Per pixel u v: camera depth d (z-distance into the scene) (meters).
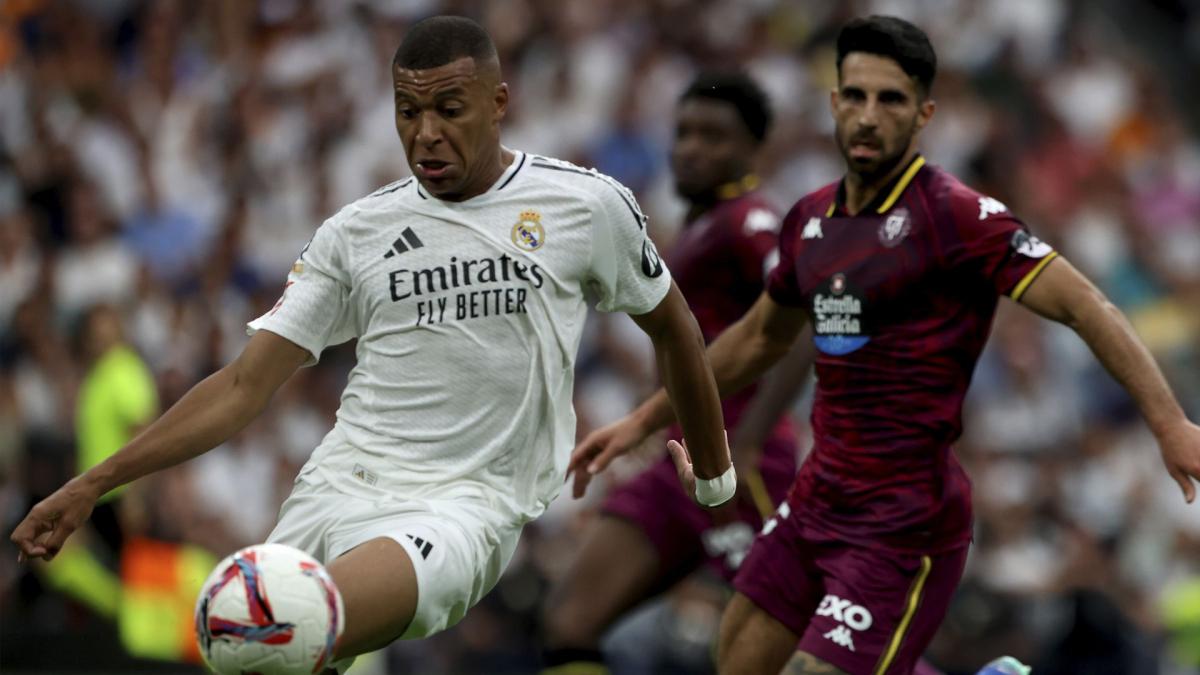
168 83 54.28
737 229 25.16
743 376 21.39
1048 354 46.62
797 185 50.25
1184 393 48.59
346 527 15.92
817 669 19.08
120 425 38.41
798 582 20.25
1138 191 54.09
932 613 19.50
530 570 38.00
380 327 16.22
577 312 16.45
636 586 25.34
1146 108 56.69
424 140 15.63
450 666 37.16
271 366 16.11
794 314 20.92
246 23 54.81
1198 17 63.19
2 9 56.09
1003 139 53.53
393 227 16.20
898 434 19.45
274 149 51.53
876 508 19.52
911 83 19.44
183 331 46.91
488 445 16.11
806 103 52.94
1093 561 41.03
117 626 35.78
